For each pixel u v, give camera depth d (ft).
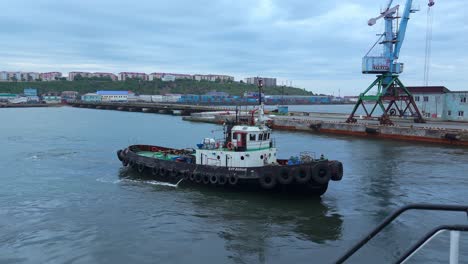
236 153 79.05
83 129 220.64
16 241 55.62
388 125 177.17
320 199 75.00
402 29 190.70
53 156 124.26
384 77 191.01
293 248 53.11
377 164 108.47
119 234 58.08
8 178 93.04
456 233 12.35
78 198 76.33
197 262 49.49
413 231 57.62
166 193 79.36
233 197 76.18
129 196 77.51
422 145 146.10
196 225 61.57
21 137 178.09
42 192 80.69
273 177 74.43
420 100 220.43
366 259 49.26
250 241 55.52
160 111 406.21
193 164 84.02
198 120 287.48
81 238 56.65
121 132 204.74
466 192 78.69
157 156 98.78
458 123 185.88
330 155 125.18
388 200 73.92
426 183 86.07
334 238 56.18
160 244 54.60
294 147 144.46
